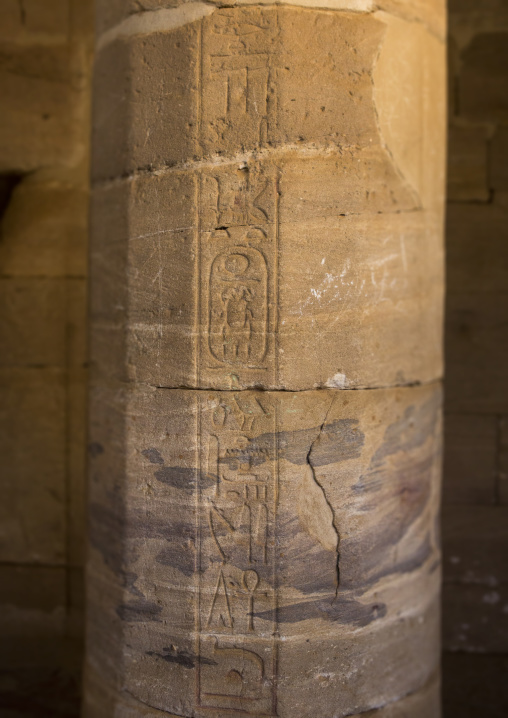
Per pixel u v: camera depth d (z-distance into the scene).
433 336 2.55
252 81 2.16
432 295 2.53
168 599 2.29
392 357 2.35
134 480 2.35
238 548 2.22
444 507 3.53
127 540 2.38
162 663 2.31
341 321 2.23
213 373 2.21
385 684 2.38
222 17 2.17
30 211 3.39
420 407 2.48
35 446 3.46
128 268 2.35
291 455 2.19
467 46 3.42
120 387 2.40
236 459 2.21
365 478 2.30
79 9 3.35
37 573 3.49
